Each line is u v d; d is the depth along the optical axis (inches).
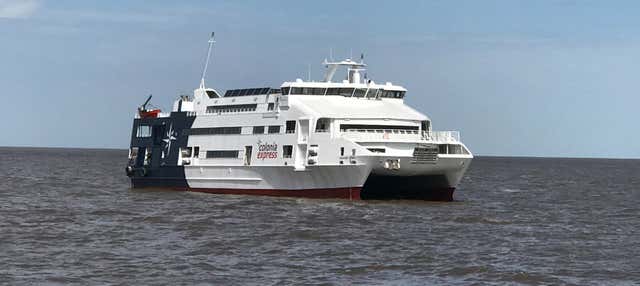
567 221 3026.6
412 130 3358.8
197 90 3919.8
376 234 2480.3
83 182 5339.6
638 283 1844.2
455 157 3213.6
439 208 3201.3
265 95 3472.0
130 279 1835.6
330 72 3604.8
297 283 1802.4
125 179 5910.4
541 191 5007.4
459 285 1807.3
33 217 2930.6
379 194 3550.7
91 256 2101.4
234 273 1900.8
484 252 2202.3
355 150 3107.8
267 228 2593.5
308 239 2380.7
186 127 3878.0
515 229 2689.5
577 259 2122.3
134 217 2913.4
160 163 4028.1
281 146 3356.3
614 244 2384.4
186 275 1875.0
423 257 2103.8
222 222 2741.1
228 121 3631.9
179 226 2659.9
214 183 3708.2
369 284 1801.2
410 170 3171.8
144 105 4281.5
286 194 3420.3
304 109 3277.6
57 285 1777.8
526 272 1929.1
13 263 2000.5
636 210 3599.9
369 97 3521.2
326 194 3304.6
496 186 5506.9
